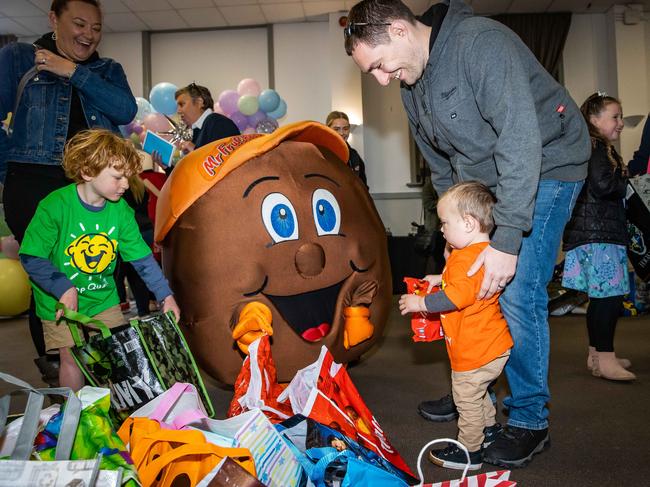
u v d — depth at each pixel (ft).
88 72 7.62
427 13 5.75
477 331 5.63
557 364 9.95
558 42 25.45
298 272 6.95
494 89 5.11
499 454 5.72
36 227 6.55
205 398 6.29
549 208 5.71
